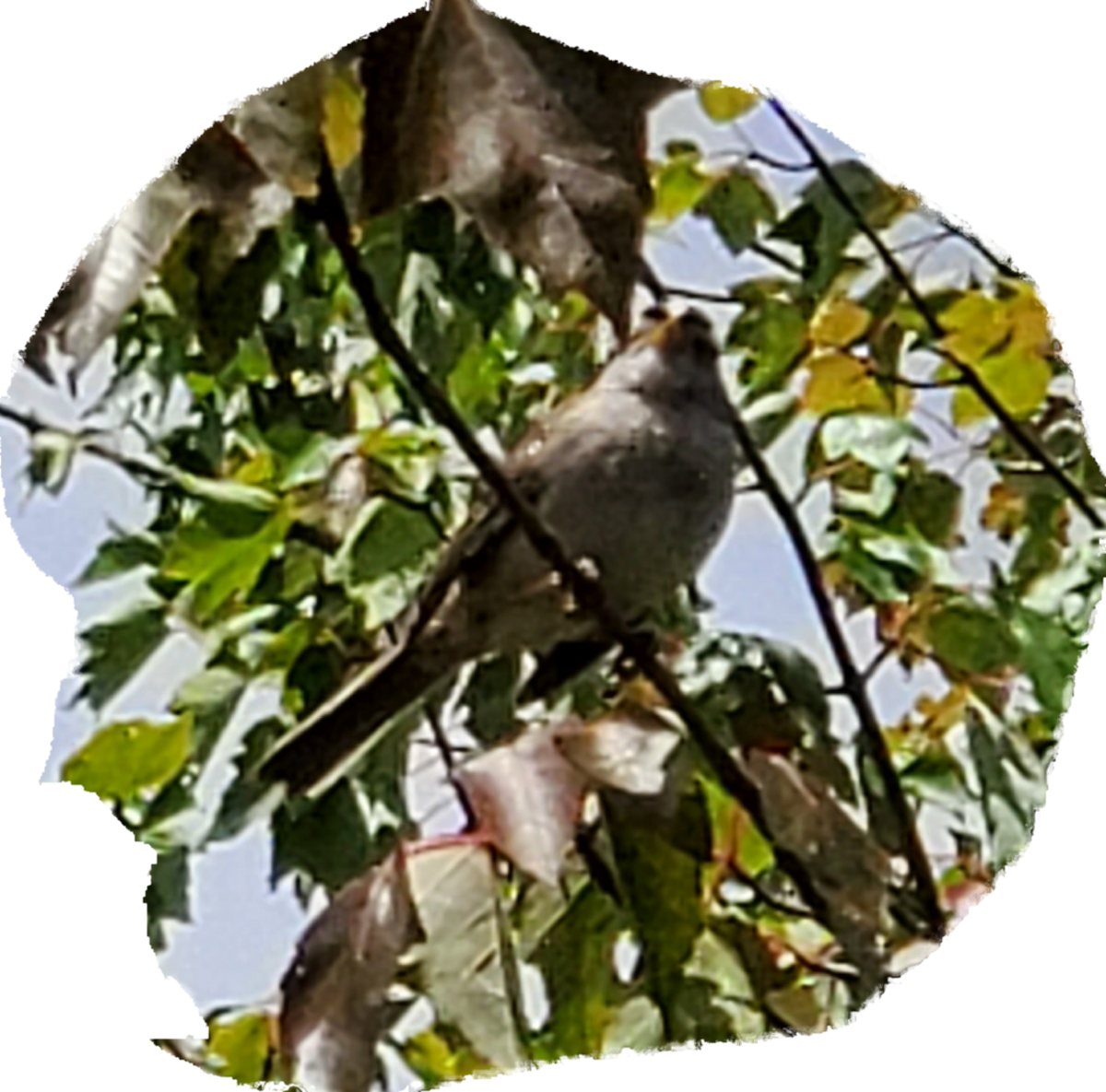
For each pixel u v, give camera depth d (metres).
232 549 2.94
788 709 2.95
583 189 2.88
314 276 2.93
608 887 2.92
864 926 2.95
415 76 2.88
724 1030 2.93
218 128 2.89
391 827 2.95
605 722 2.92
